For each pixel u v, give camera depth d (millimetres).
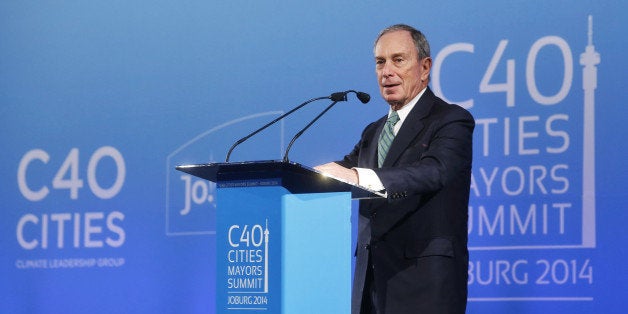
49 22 14047
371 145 8805
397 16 12109
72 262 13398
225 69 12953
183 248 12836
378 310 8016
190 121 13047
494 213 11242
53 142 13758
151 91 13328
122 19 13641
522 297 11023
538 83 11227
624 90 10859
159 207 13031
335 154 12172
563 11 11219
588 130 10945
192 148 13000
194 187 12859
